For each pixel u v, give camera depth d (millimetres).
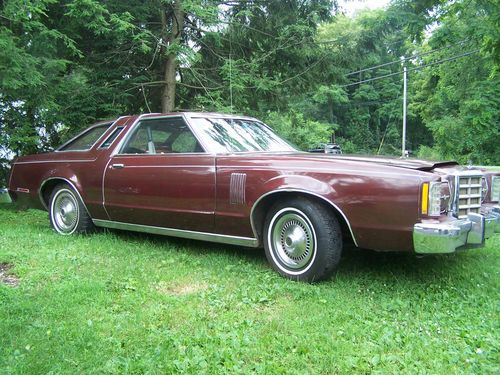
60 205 6023
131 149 5387
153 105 11359
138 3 9602
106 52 9945
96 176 5531
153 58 10047
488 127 26031
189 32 10859
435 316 3332
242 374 2533
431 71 30922
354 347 2867
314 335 3006
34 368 2529
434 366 2635
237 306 3484
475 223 3822
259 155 4594
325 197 3875
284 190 4059
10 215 7531
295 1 10859
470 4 9070
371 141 45688
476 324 3230
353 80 43969
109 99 9938
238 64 10469
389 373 2561
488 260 4848
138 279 4055
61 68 7953
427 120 36344
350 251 5117
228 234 4547
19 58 6961
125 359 2654
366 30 11078
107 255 4840
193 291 3822
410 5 9672
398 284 4012
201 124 4984
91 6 8047
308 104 34812
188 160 4742
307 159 4145
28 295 3596
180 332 3023
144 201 5082
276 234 4250
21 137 8484
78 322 3133
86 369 2564
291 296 3744
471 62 21078
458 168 4133
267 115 11773
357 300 3646
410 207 3580
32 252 4895
